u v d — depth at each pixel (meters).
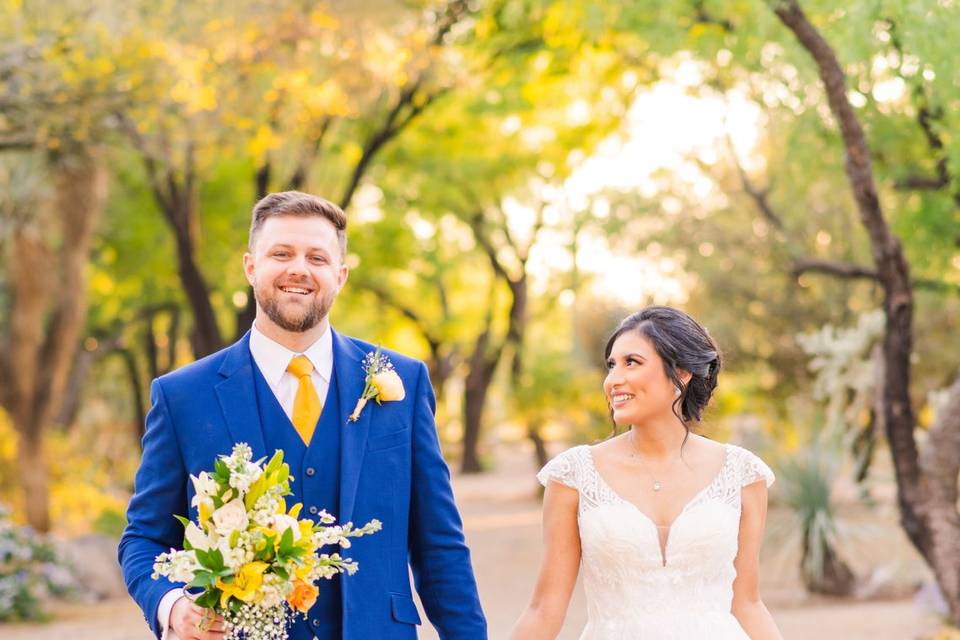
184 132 12.39
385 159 19.95
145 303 25.83
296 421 3.68
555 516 4.20
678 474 4.16
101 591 13.86
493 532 19.84
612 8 10.12
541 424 24.80
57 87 10.77
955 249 10.84
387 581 3.60
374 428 3.71
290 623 3.53
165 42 11.36
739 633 4.07
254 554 3.20
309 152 14.45
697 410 4.18
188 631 3.23
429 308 32.78
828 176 11.20
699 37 10.18
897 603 11.95
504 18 12.30
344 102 12.73
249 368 3.69
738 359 19.86
